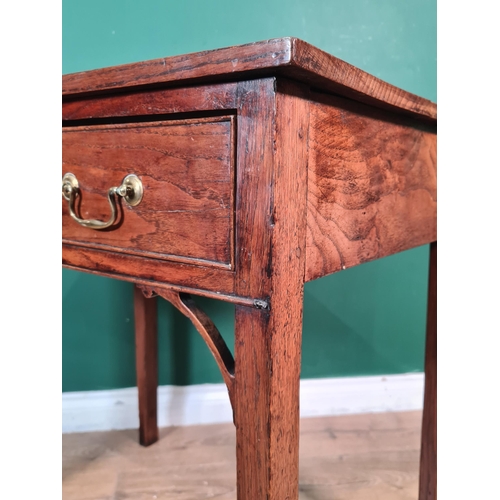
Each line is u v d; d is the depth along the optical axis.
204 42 1.02
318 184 0.44
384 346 1.19
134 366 1.14
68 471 0.96
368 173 0.53
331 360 1.18
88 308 1.11
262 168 0.38
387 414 1.20
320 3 1.02
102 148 0.51
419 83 1.08
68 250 0.57
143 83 0.43
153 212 0.47
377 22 1.05
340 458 1.00
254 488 0.42
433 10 1.06
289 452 0.43
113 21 1.01
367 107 0.51
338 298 1.15
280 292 0.40
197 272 0.44
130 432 1.13
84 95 0.50
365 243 0.54
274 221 0.38
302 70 0.36
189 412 1.16
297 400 0.43
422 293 1.17
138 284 0.50
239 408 0.43
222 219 0.42
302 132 0.40
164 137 0.45
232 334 1.12
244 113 0.39
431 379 0.84
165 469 0.96
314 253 0.44
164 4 1.01
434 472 0.83
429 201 0.71
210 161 0.42
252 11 1.02
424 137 0.67
